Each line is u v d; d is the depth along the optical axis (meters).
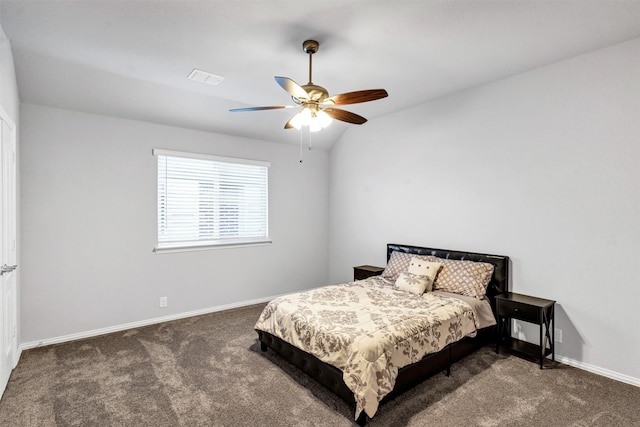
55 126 3.28
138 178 3.75
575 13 2.14
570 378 2.58
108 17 2.17
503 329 3.18
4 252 2.34
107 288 3.56
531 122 3.04
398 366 2.18
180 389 2.42
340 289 3.35
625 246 2.53
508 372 2.67
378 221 4.55
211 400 2.29
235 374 2.64
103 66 2.93
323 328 2.36
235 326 3.75
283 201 4.97
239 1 2.00
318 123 2.55
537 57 2.78
